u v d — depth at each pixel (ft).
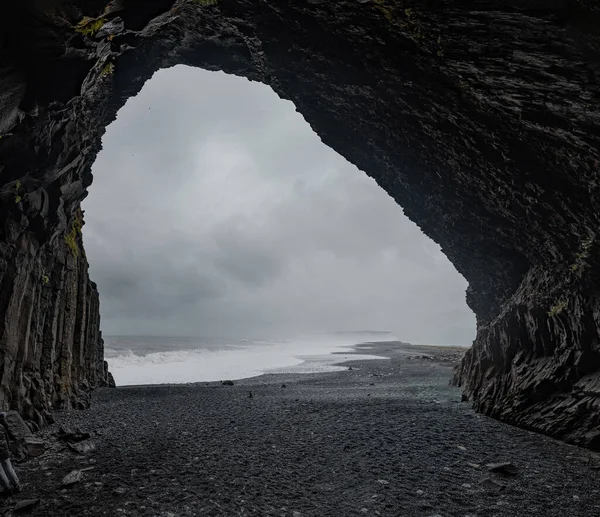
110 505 23.12
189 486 26.17
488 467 30.35
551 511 23.44
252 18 47.19
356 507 23.75
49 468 29.25
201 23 51.83
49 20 23.20
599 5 21.49
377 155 60.13
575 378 41.11
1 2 21.34
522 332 52.21
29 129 31.60
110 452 33.27
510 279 59.36
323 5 38.70
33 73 26.40
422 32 33.58
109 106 57.93
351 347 334.44
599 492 26.12
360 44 41.73
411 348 300.20
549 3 23.41
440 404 57.57
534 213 44.01
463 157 47.11
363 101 51.03
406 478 28.37
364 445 36.06
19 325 42.19
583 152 32.40
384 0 32.40
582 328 40.78
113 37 29.94
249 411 51.80
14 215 37.76
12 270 39.09
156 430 41.19
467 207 55.21
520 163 40.60
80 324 68.23
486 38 29.45
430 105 43.34
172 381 114.93
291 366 154.51
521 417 44.09
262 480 27.58
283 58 51.39
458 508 23.79
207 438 37.93
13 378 40.57
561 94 29.19
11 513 21.90
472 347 74.90
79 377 66.18
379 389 75.56
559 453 34.17
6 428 33.09
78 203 64.18
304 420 46.01
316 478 28.25
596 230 36.22
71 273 63.05
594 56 24.49
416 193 62.13
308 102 58.03
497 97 34.94
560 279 44.37
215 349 265.54
